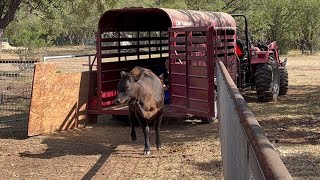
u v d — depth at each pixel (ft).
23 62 38.78
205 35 31.32
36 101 31.73
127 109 34.14
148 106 25.62
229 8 96.89
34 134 31.89
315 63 98.94
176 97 32.45
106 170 23.49
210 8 89.25
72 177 22.43
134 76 25.36
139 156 26.05
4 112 39.14
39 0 71.87
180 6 84.38
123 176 22.29
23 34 142.82
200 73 30.32
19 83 42.11
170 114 32.42
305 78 67.51
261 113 36.91
